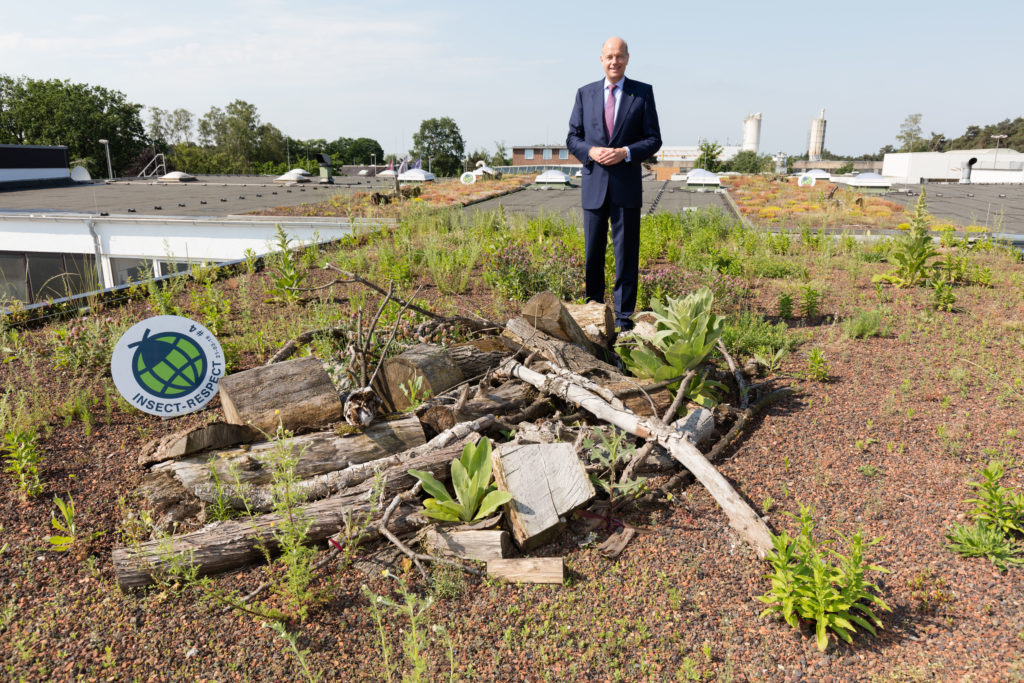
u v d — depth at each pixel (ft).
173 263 31.91
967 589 10.61
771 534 11.40
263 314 24.91
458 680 8.88
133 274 66.13
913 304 28.73
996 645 9.43
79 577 10.93
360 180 174.81
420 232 44.52
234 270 33.53
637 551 11.79
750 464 14.74
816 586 9.49
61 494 12.89
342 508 11.89
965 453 14.84
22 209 72.54
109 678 9.00
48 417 15.88
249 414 13.58
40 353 20.35
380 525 11.76
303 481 12.60
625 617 10.13
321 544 11.80
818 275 35.55
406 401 16.03
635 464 13.62
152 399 15.97
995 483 12.00
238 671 9.10
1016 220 62.54
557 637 9.73
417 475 12.30
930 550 11.58
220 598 10.26
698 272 32.42
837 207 73.41
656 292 26.81
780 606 10.14
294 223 61.05
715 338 17.30
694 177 120.47
